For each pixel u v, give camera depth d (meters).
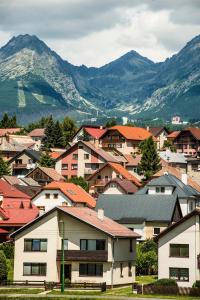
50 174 195.38
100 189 186.88
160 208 132.75
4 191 152.62
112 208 135.62
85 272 100.50
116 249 101.25
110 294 89.44
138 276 111.44
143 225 130.62
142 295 88.25
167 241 96.75
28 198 157.25
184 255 95.75
